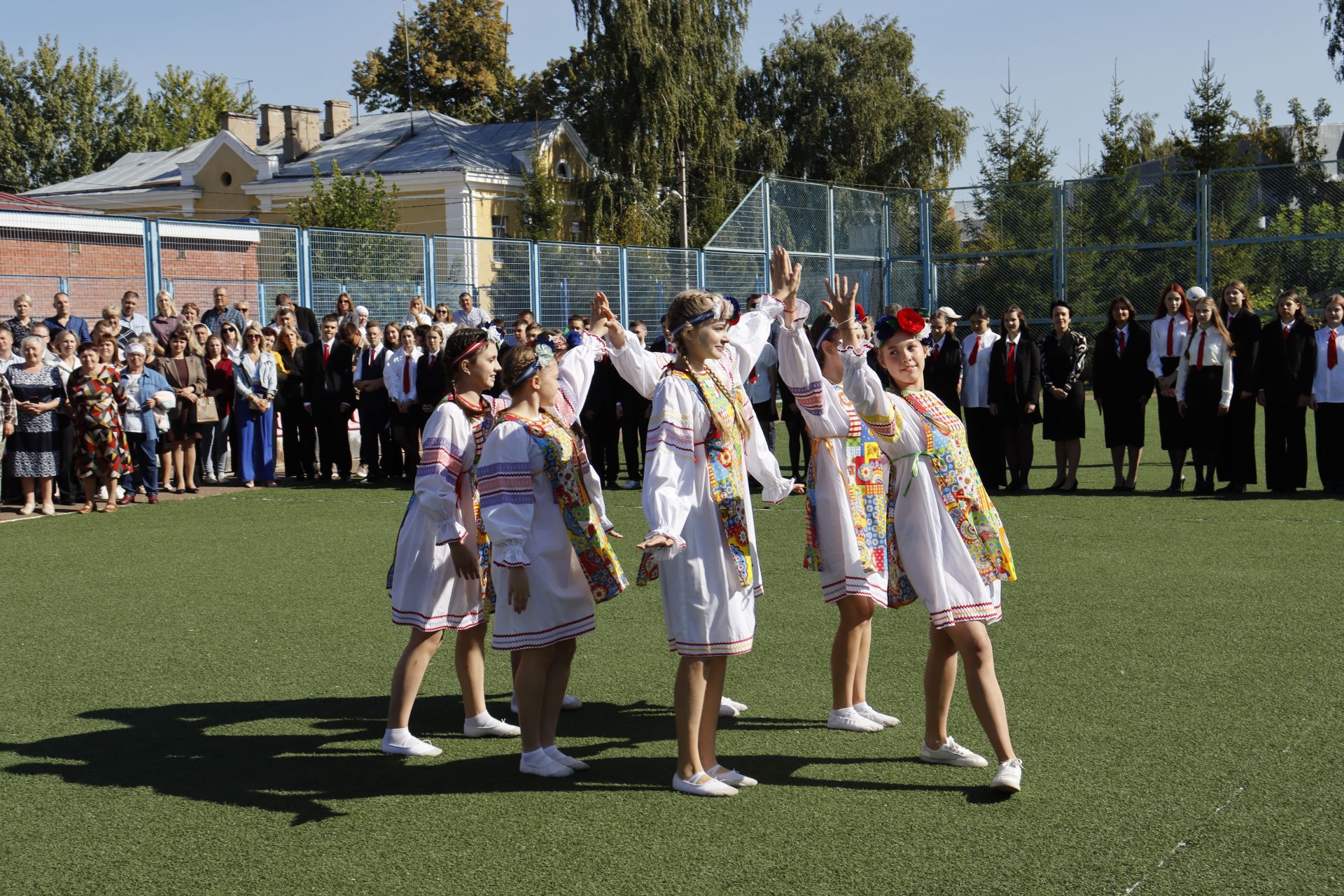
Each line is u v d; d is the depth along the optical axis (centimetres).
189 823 396
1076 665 555
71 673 580
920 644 603
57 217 1496
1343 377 1077
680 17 3297
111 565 864
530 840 376
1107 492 1153
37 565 869
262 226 1628
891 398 411
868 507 475
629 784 427
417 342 1416
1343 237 2052
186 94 6341
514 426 427
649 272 2175
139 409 1191
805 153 4322
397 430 1370
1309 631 607
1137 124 4103
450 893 339
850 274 2527
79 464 1141
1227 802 390
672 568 409
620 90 3297
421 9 5053
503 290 1938
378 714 516
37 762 457
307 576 812
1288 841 359
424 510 443
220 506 1180
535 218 3275
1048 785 411
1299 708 483
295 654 612
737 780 420
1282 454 1108
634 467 1316
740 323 464
